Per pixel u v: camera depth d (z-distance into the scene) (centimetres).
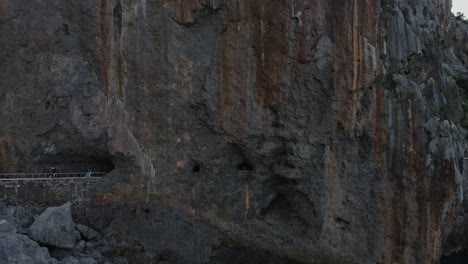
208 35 3297
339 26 3225
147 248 3241
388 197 3372
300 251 3441
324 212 3391
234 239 3416
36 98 3275
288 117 3303
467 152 4881
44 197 3162
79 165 3466
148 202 3328
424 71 3650
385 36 3316
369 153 3356
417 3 3744
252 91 3291
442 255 4562
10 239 2656
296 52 3231
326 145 3344
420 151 3331
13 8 3222
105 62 3284
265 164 3419
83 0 3247
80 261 2838
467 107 5609
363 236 3403
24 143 3284
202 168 3397
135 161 3312
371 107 3306
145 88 3306
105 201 3253
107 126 3300
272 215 3538
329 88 3269
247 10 3234
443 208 3338
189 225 3350
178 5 3256
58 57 3278
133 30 3269
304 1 3197
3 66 3250
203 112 3344
